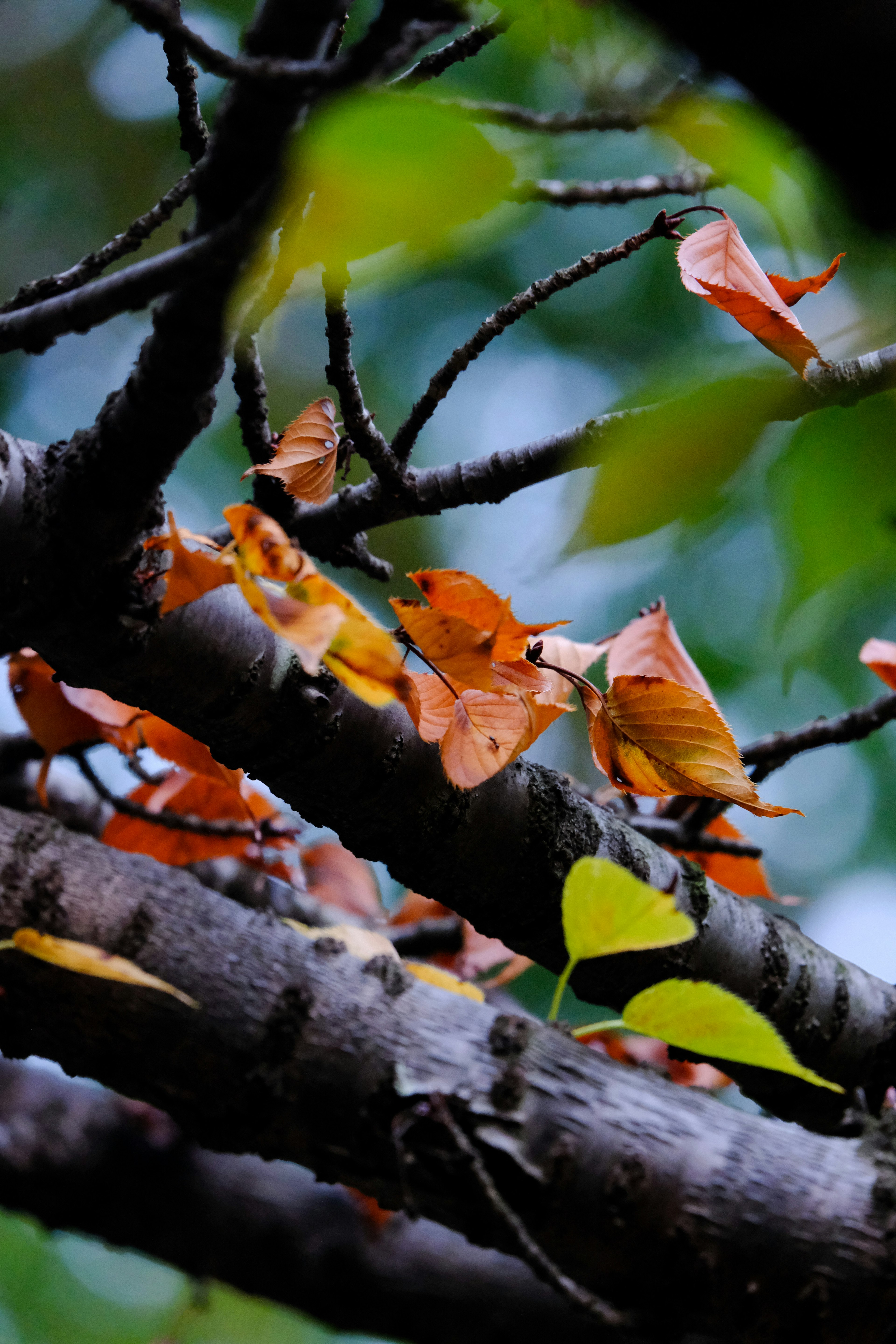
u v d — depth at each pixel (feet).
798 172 9.62
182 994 10.42
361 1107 10.41
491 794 10.52
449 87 9.85
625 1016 10.19
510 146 9.73
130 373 10.16
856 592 9.82
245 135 9.89
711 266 10.26
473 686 10.25
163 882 10.55
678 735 10.39
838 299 9.75
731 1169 10.38
